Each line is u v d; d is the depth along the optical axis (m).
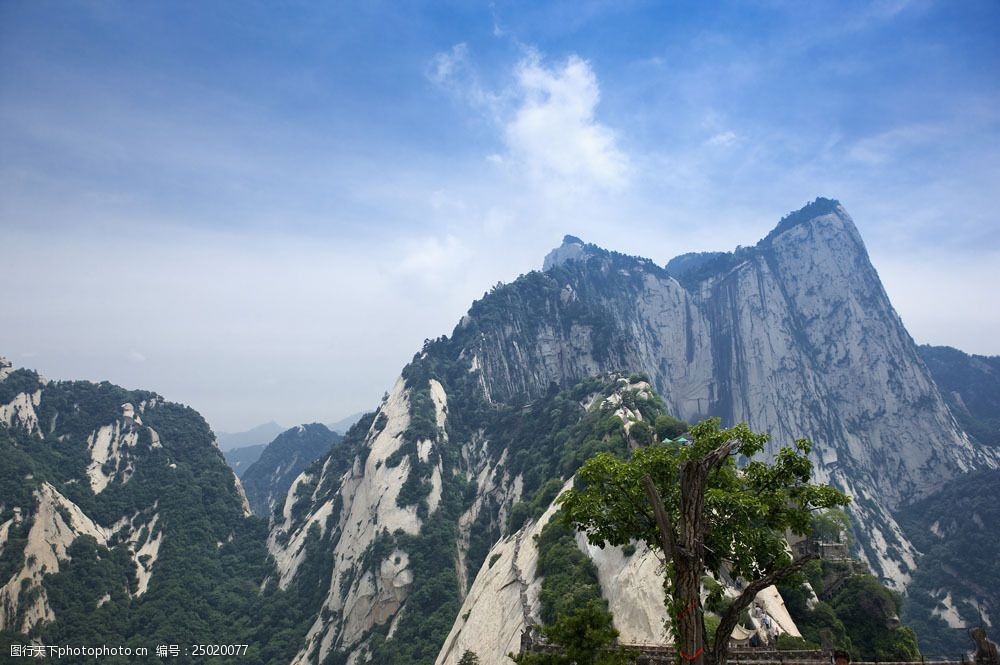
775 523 30.95
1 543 175.00
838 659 34.91
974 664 34.22
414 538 190.25
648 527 32.03
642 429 132.62
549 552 99.62
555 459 171.00
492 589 113.50
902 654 74.25
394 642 156.50
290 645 180.62
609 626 32.34
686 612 26.08
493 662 88.19
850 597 81.56
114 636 174.38
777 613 68.88
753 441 29.20
